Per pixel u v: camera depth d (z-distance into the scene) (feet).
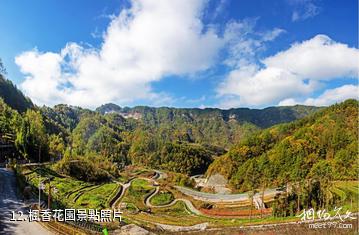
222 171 604.08
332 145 514.68
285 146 538.88
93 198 322.96
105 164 579.89
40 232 125.18
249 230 178.91
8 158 334.65
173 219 300.61
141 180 562.25
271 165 513.45
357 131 522.06
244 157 605.73
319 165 456.86
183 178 564.71
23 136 360.28
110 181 478.18
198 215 331.98
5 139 367.04
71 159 423.23
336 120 586.45
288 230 165.89
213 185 573.33
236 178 540.11
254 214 303.68
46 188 242.58
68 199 281.74
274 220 228.22
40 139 391.24
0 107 488.44
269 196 361.71
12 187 201.05
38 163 373.40
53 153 445.37
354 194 288.10
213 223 265.95
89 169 434.30
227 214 319.88
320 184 295.07
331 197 272.72
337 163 431.02
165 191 453.58
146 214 320.50
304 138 558.15
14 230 125.18
